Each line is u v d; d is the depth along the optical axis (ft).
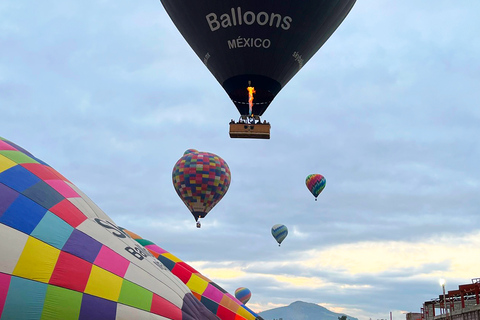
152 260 34.09
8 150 35.17
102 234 32.94
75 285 29.89
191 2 79.61
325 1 78.13
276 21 78.07
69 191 34.78
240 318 48.93
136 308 30.50
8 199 31.58
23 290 28.96
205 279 51.90
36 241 30.53
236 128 80.53
